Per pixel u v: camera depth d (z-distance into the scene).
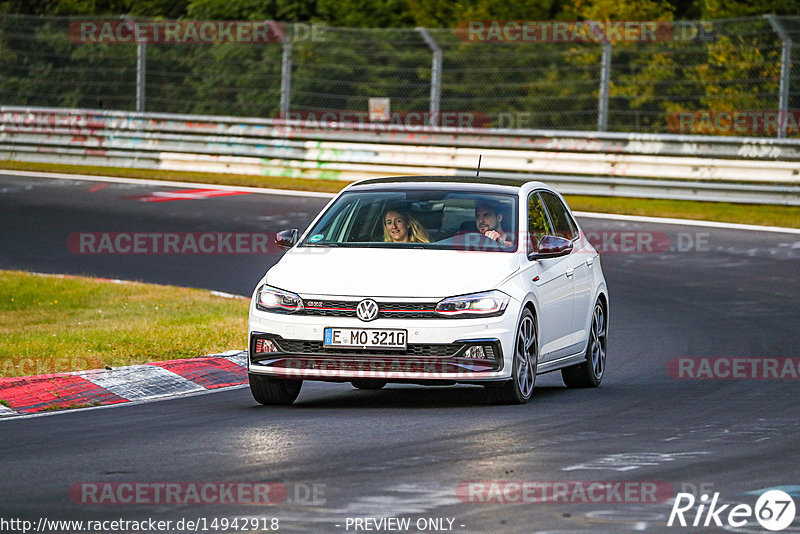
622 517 20.36
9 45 120.50
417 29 96.06
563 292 35.66
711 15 113.25
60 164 103.75
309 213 80.00
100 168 101.75
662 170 85.44
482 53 114.06
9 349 40.84
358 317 31.16
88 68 119.62
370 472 23.75
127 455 25.62
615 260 65.81
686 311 52.81
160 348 41.34
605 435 27.98
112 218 77.88
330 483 22.78
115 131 102.69
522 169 88.94
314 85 112.62
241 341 43.47
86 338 43.16
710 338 46.59
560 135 89.56
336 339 31.19
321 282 31.86
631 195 85.88
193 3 125.19
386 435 27.89
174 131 101.06
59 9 137.25
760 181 83.38
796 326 49.00
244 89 110.75
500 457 25.28
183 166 100.25
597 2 118.75
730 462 24.89
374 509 20.80
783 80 85.44
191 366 38.25
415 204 34.97
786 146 84.00
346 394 35.75
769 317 51.12
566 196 87.62
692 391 35.69
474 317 31.27
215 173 99.06
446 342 31.00
